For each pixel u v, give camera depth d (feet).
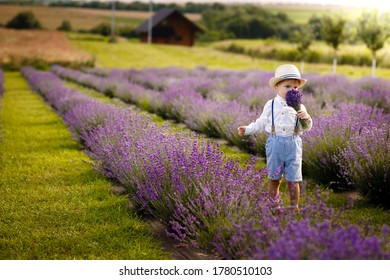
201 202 13.50
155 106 41.29
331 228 10.84
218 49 220.02
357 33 85.15
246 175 13.69
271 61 168.55
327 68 127.54
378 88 40.96
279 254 8.98
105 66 148.97
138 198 16.12
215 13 322.75
